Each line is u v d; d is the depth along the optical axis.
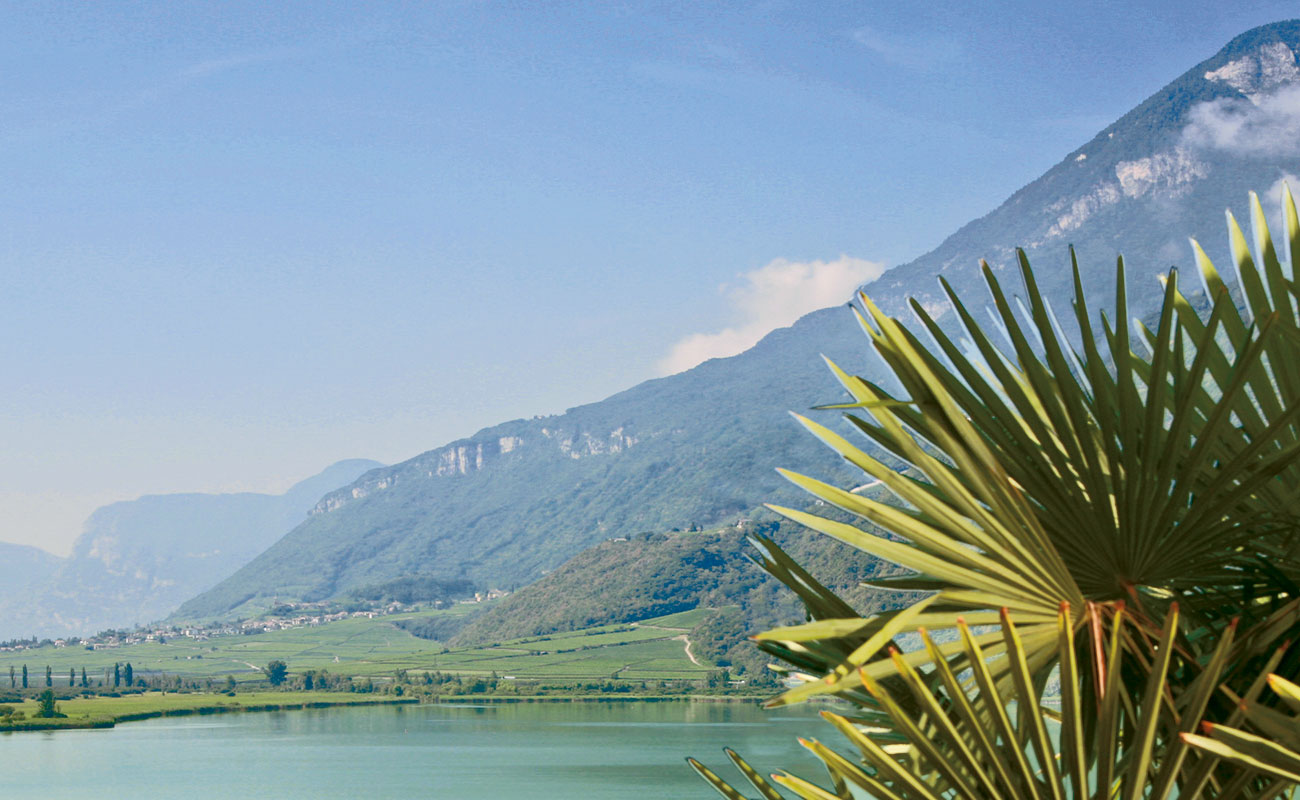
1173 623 2.21
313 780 105.06
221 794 95.81
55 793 97.19
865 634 2.33
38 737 162.50
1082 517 2.71
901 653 2.26
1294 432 2.88
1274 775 2.23
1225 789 2.33
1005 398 2.92
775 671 2.88
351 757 126.31
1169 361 2.91
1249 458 2.62
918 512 2.71
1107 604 2.58
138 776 109.81
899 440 2.52
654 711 199.62
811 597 2.77
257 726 183.25
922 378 2.54
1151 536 2.70
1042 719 2.18
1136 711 2.63
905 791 2.34
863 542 2.43
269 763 121.00
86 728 182.12
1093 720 2.62
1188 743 2.19
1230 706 2.57
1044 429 2.77
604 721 177.75
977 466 2.48
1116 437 2.83
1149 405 2.68
